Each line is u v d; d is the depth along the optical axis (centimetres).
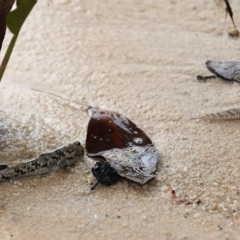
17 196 88
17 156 92
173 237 85
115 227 86
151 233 86
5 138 94
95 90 103
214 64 105
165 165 92
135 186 90
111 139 94
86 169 91
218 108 100
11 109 99
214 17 116
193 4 119
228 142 95
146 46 110
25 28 114
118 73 105
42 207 88
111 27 115
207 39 112
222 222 87
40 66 107
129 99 101
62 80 104
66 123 97
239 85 103
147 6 119
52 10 118
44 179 90
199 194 89
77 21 116
